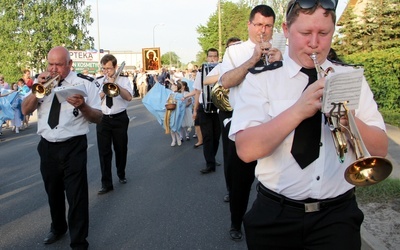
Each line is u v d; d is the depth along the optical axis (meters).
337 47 19.67
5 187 6.02
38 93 3.39
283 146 1.79
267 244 1.93
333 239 1.79
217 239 3.83
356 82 1.44
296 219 1.83
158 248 3.67
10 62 32.91
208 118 6.30
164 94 9.02
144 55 24.19
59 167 3.57
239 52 3.82
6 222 4.50
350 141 1.62
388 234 3.37
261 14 3.60
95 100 3.81
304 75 1.79
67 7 35.22
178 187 5.65
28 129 13.29
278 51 2.86
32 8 32.94
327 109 1.48
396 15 18.25
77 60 22.84
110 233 4.05
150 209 4.75
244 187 3.61
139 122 13.87
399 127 8.78
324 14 1.65
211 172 6.45
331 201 1.81
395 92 10.08
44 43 33.16
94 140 10.03
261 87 1.84
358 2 21.55
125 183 5.95
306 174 1.77
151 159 7.61
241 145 1.78
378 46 17.84
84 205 3.52
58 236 3.90
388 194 4.23
